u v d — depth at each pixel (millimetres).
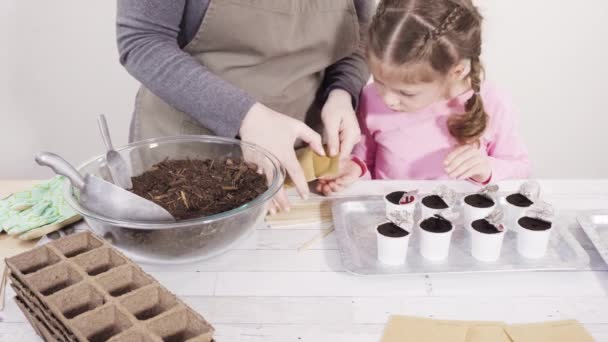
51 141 2863
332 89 1649
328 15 1526
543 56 2732
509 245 1282
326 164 1475
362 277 1167
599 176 2951
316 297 1109
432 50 1483
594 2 2623
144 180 1275
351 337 1011
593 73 2750
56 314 903
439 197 1354
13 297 1066
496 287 1141
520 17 2666
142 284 1001
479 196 1351
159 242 1085
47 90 2756
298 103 1633
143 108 1617
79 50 2688
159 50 1366
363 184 1511
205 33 1452
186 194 1219
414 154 1910
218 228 1097
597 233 1270
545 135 2889
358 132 1521
